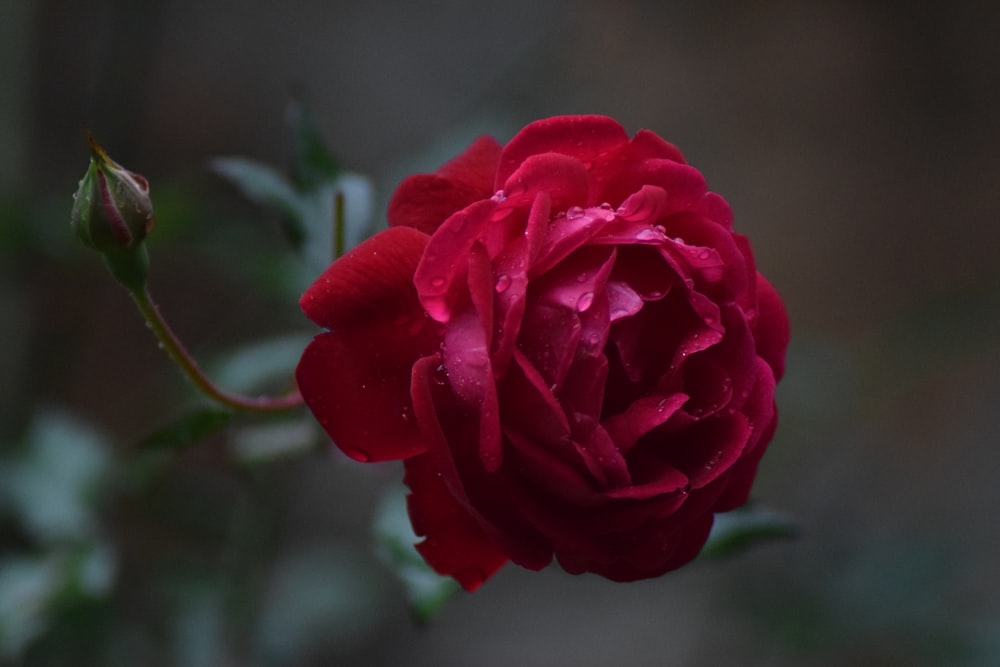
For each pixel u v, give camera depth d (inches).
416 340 16.4
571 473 16.0
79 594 20.0
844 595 22.7
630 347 16.3
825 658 23.4
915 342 28.5
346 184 18.8
